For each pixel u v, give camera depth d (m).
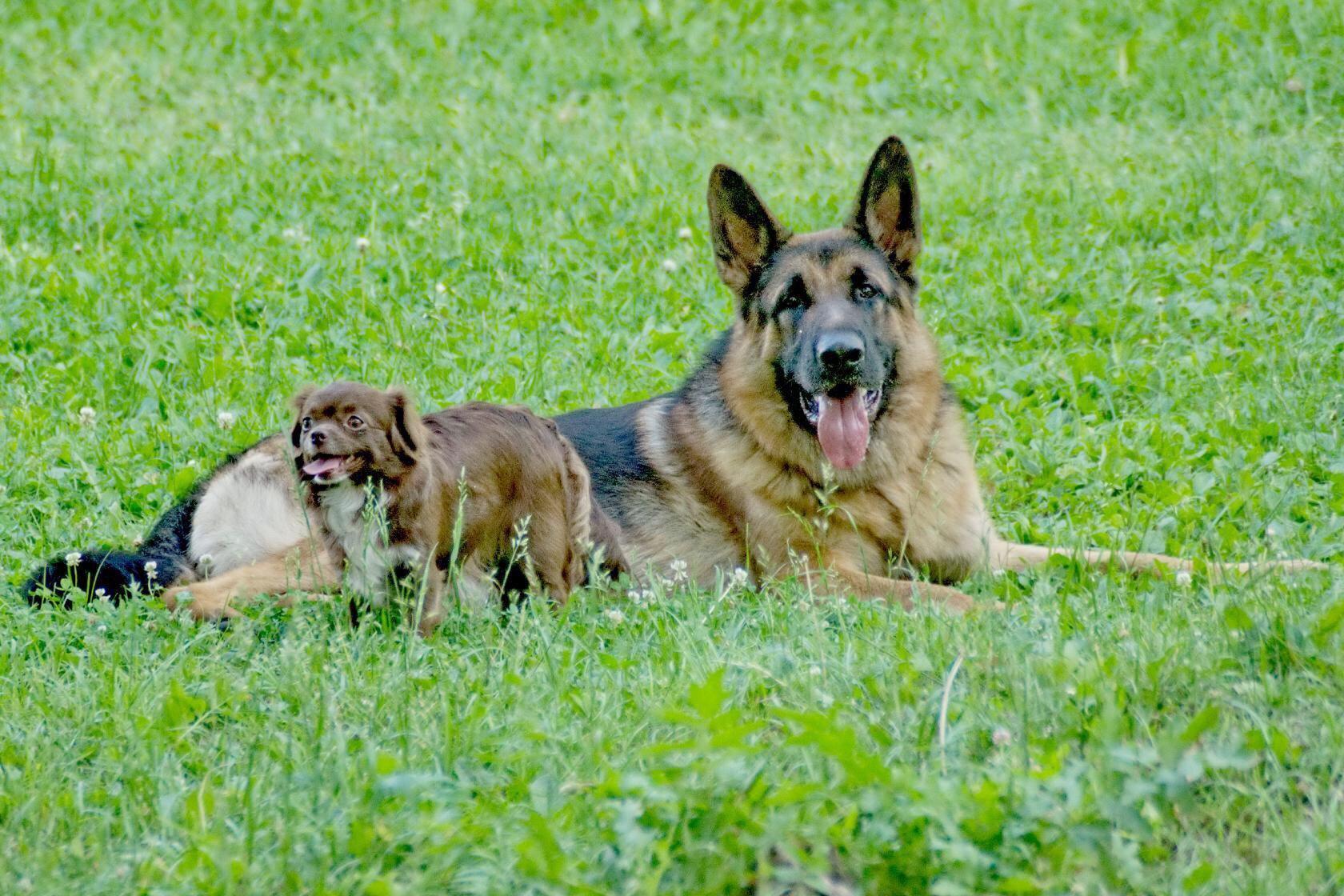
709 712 5.66
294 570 9.86
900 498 10.70
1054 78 23.78
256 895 5.54
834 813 5.68
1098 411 13.17
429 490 8.65
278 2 26.98
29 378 13.72
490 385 13.54
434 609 8.80
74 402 13.21
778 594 9.80
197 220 18.22
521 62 25.28
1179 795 5.61
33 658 8.48
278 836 5.93
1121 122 22.58
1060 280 15.94
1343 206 17.22
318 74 24.77
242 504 10.48
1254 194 18.06
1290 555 10.01
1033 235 17.53
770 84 24.39
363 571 8.63
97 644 8.38
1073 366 13.80
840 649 8.21
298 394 8.62
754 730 5.96
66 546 10.74
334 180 19.55
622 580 10.49
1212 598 8.37
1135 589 9.28
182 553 10.55
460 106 23.16
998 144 21.45
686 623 8.66
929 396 10.84
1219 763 5.64
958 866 5.25
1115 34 25.23
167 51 25.45
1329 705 6.54
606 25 26.41
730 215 11.05
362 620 8.52
